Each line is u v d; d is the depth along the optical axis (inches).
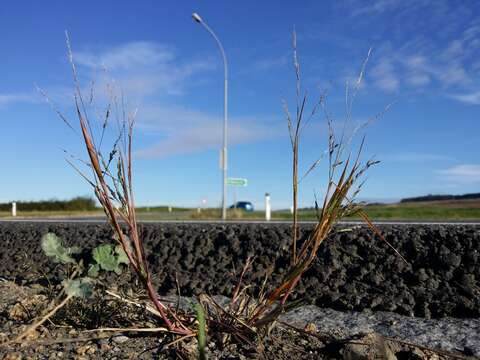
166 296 195.0
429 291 169.2
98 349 107.0
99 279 119.3
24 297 160.2
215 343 111.8
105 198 99.3
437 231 188.5
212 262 209.0
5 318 129.6
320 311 169.2
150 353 105.1
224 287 193.5
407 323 152.8
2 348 105.6
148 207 1731.1
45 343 108.1
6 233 283.3
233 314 118.1
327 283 182.2
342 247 191.6
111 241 238.8
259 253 205.2
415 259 182.1
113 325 121.3
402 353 112.0
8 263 253.4
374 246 188.9
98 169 98.0
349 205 104.7
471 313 157.9
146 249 228.8
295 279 107.6
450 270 174.7
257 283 192.9
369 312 166.1
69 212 1209.4
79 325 121.2
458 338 134.4
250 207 1243.8
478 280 170.4
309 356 107.0
